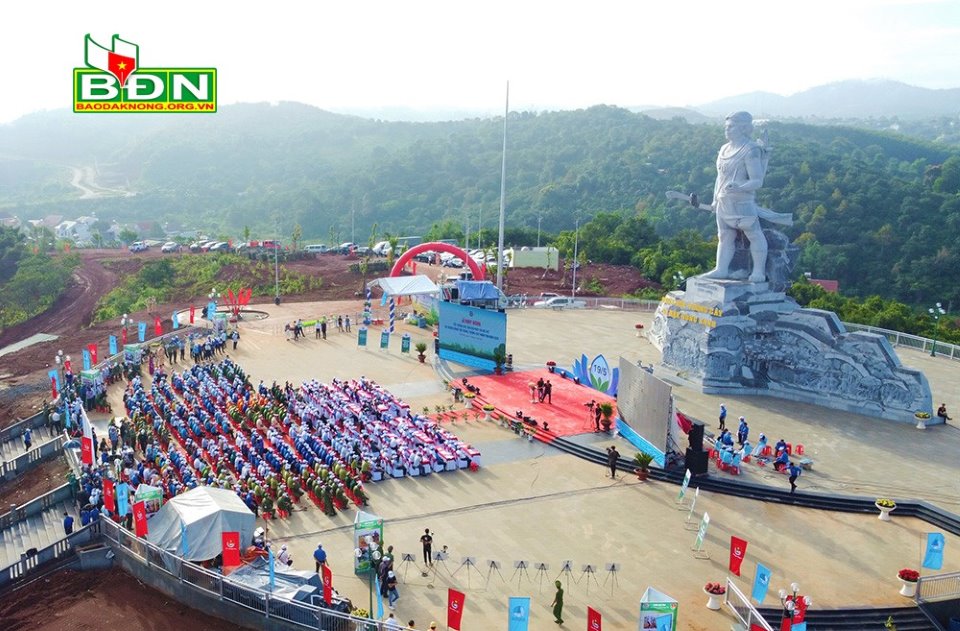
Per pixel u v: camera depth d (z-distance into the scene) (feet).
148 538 116.67
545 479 151.02
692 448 150.30
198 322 282.36
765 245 201.87
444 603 108.06
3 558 126.82
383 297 304.91
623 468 156.56
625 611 106.73
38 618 108.58
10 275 424.87
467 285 259.39
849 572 118.62
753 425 179.83
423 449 154.92
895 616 108.37
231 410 170.50
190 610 109.70
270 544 122.52
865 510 140.46
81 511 132.16
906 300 477.36
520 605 93.61
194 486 132.16
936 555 112.68
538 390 196.75
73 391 187.73
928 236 519.19
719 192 202.80
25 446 168.25
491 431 176.04
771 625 104.68
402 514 134.62
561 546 124.47
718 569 118.52
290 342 253.85
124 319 259.19
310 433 160.66
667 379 212.43
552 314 302.04
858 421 184.85
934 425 182.80
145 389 199.21
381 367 224.94
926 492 145.59
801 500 142.41
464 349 225.15
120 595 114.21
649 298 333.01
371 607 102.53
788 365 199.93
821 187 610.24
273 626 102.06
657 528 131.64
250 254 428.15
